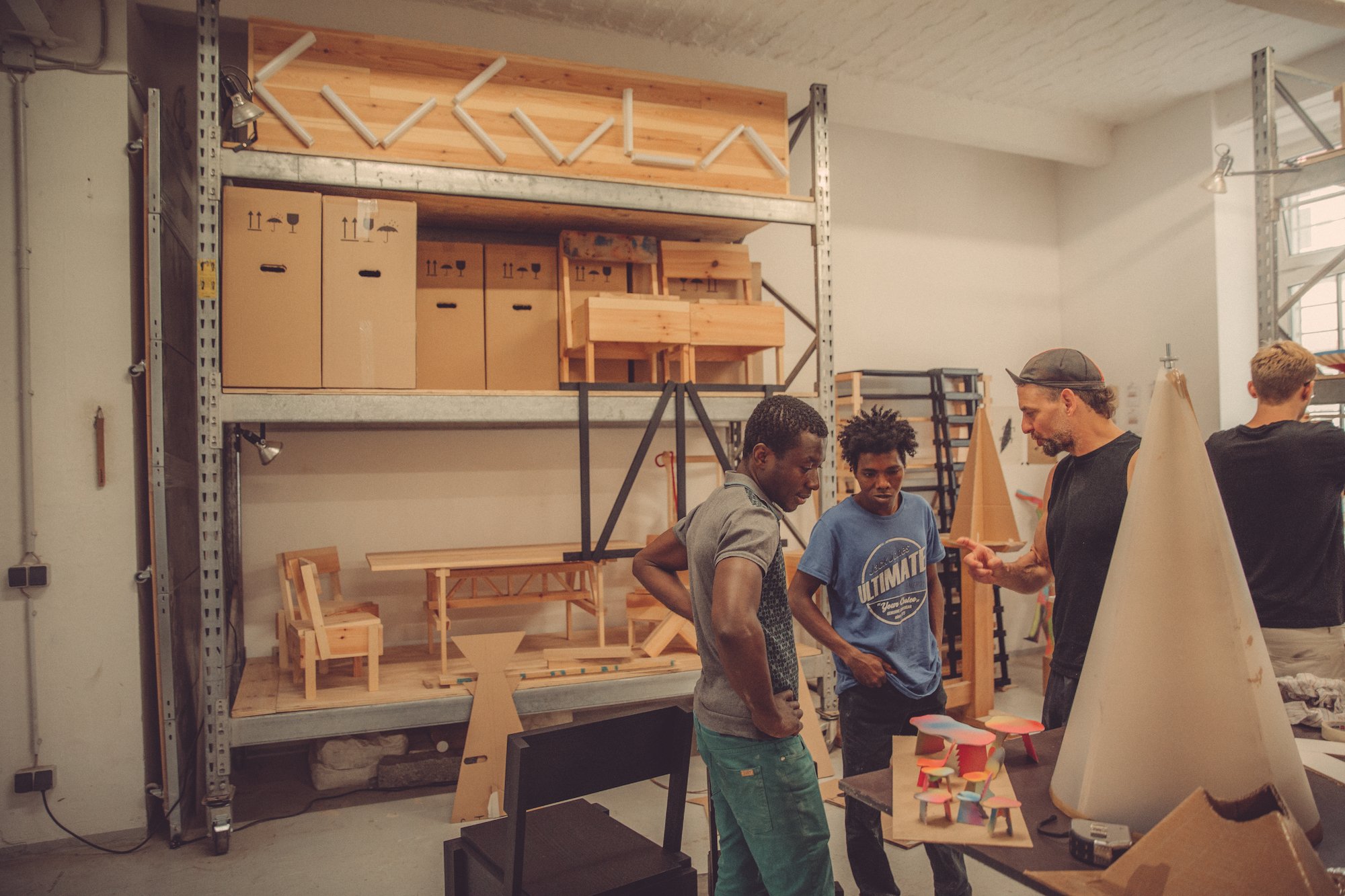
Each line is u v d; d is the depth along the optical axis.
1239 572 1.10
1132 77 4.25
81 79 2.82
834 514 2.12
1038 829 1.12
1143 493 1.13
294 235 2.82
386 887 2.48
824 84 3.58
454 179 2.98
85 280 2.82
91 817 2.78
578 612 4.03
